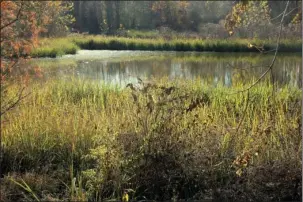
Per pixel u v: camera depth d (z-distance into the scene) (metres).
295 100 8.24
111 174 5.51
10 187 5.55
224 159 5.62
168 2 45.56
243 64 21.12
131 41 31.61
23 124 7.12
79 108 8.08
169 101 5.74
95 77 17.27
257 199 5.30
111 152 5.51
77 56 26.31
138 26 48.84
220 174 5.64
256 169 5.40
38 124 7.07
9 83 7.39
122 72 19.23
